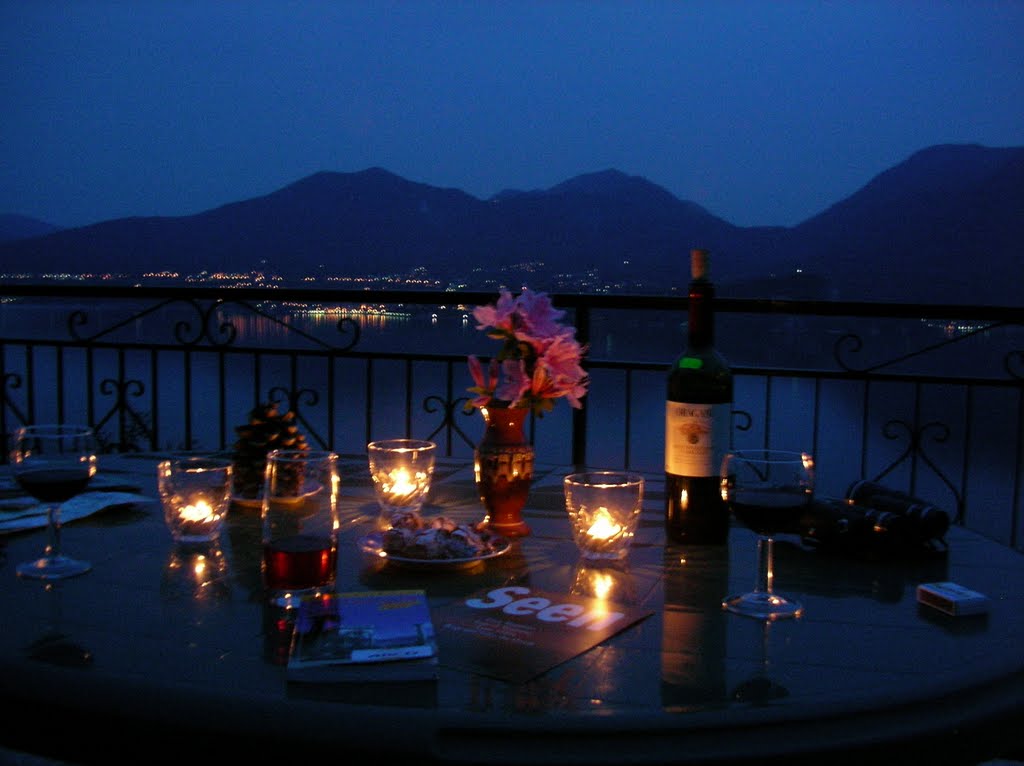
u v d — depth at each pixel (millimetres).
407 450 1426
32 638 880
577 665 822
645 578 1133
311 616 912
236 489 1506
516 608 991
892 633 929
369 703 719
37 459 1156
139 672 788
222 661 817
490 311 1363
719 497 1293
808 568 1199
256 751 681
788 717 706
